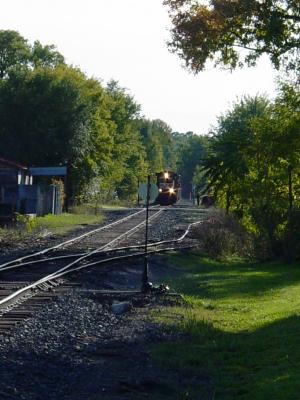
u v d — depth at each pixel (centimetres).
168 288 2789
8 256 3616
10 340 1706
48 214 7000
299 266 3956
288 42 3688
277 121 4362
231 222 4772
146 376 1488
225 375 1538
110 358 1647
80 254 3772
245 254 4394
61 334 1853
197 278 3397
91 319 2108
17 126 8931
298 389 1340
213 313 2355
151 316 2209
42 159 8875
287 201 4353
